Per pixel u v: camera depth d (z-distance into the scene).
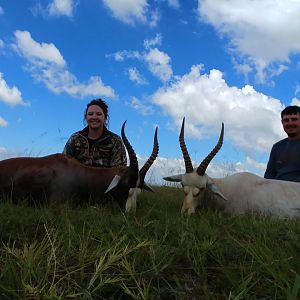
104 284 0.91
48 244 1.11
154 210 1.86
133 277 0.92
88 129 2.55
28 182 2.15
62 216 1.53
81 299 0.85
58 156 2.27
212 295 0.89
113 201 2.15
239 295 0.83
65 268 0.97
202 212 1.99
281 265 1.00
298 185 2.23
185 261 1.10
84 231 1.32
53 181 2.16
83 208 1.94
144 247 1.11
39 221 1.42
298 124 2.40
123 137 2.14
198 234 1.34
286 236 1.32
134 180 2.12
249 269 1.01
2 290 0.84
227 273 0.95
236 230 1.43
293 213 2.12
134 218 1.53
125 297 0.91
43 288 0.85
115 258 0.97
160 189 2.96
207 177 2.17
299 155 2.40
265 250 1.10
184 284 0.97
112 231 1.33
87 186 2.19
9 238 1.20
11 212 1.55
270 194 2.18
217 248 1.15
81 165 2.24
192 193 2.09
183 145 2.17
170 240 1.27
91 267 1.03
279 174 2.46
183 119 2.19
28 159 2.25
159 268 1.01
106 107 2.55
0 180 2.18
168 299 0.91
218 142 2.15
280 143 2.53
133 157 2.12
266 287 0.93
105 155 2.52
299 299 0.85
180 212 1.96
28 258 0.96
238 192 2.21
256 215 1.90
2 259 1.04
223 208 2.20
